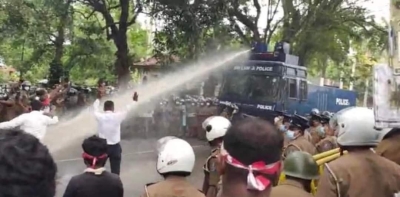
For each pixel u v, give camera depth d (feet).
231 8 88.22
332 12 98.43
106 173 17.20
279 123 41.81
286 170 13.10
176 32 75.61
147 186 13.09
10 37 70.18
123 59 80.84
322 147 27.30
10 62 119.14
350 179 12.35
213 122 17.65
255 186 7.63
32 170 5.50
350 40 112.47
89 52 91.20
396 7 11.85
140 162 52.13
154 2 75.05
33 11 69.05
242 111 59.93
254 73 60.75
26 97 50.57
